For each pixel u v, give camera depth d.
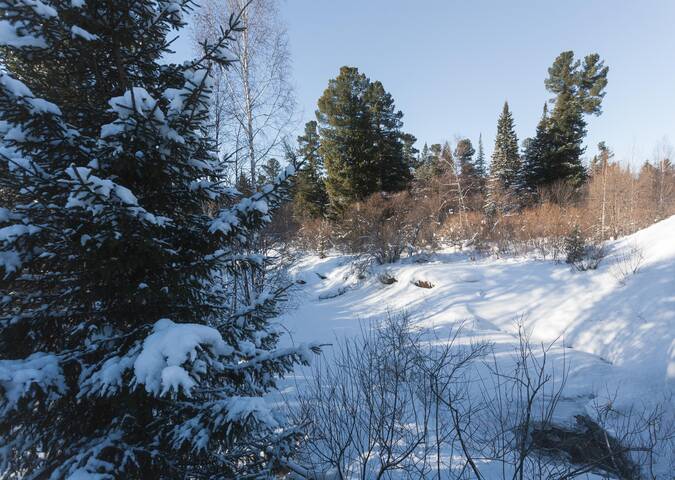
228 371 2.70
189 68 2.75
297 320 11.82
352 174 23.69
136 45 2.75
